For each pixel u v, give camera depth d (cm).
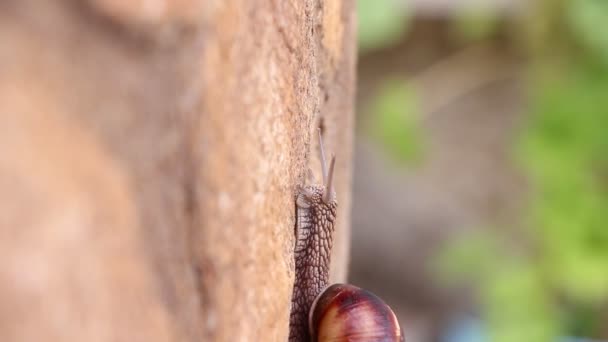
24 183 21
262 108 28
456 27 97
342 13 36
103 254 23
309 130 33
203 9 24
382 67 101
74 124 23
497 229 103
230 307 27
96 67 23
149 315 24
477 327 103
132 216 24
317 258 34
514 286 76
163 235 24
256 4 27
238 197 27
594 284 72
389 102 77
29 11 22
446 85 96
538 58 79
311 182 34
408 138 77
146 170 24
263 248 29
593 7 72
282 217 30
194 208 25
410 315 108
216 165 26
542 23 77
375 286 110
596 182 80
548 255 75
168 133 24
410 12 96
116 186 23
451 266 85
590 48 74
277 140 29
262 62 28
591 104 73
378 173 105
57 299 22
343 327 33
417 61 100
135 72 24
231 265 27
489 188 104
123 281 23
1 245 20
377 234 107
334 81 37
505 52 96
